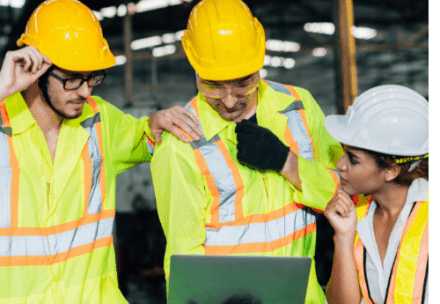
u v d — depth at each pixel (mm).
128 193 8352
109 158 1647
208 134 1559
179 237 1489
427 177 1419
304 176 1503
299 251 1623
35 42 1456
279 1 11523
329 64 17656
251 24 1477
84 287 1541
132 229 5859
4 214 1406
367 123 1396
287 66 17828
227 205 1569
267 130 1475
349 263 1519
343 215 1509
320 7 12336
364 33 14883
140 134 1712
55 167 1495
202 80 1475
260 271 1209
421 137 1367
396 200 1474
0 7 11141
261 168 1489
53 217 1480
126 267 5254
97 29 1524
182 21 9727
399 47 14578
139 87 15867
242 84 1459
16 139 1464
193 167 1535
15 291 1415
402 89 1420
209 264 1199
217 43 1426
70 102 1466
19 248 1426
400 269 1398
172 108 1555
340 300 1539
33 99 1512
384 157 1379
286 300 1246
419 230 1389
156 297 4961
